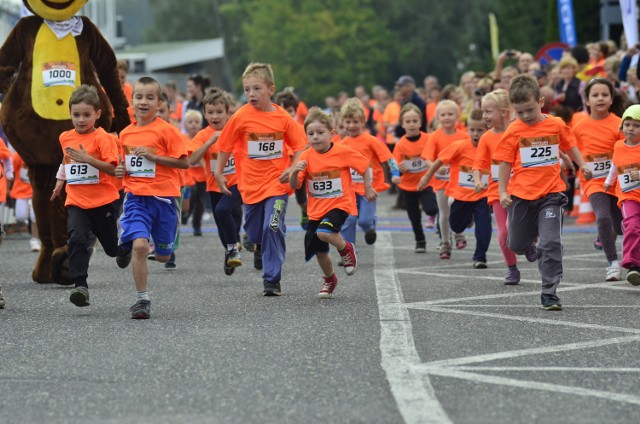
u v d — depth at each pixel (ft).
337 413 49.11
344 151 83.97
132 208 76.43
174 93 201.77
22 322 73.05
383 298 81.71
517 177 80.28
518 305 78.28
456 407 49.93
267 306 78.48
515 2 430.61
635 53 138.51
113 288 89.76
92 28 95.81
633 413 49.01
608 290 85.97
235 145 86.74
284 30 630.33
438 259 111.14
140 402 51.57
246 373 56.75
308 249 82.17
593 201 92.99
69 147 77.00
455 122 114.62
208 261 110.63
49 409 50.70
